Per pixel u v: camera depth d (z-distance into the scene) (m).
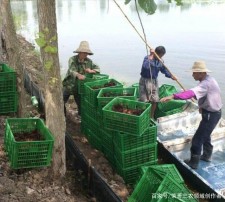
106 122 5.99
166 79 13.30
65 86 8.31
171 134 8.28
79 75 7.80
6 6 6.94
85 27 24.08
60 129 5.44
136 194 5.13
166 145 7.21
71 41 19.70
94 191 5.57
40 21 4.87
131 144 5.96
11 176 5.34
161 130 8.30
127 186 6.11
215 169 6.91
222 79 12.75
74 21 26.81
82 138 7.87
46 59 5.08
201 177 6.08
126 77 13.76
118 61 15.75
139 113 6.07
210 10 28.78
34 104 9.12
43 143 5.07
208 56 15.52
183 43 17.81
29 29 22.86
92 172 5.61
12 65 7.16
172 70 13.98
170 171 5.60
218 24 22.73
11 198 4.80
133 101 6.41
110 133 6.42
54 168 5.56
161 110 9.03
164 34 20.27
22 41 17.47
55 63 5.14
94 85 7.57
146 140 6.06
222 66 14.20
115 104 6.53
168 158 6.98
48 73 5.18
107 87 7.27
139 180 5.54
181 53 16.05
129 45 18.41
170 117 8.38
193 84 12.84
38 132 5.76
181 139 7.35
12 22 7.05
